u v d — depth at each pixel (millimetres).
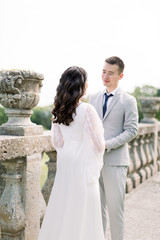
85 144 2238
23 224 2533
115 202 2781
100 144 2252
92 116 2236
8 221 2461
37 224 2697
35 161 2602
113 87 2801
